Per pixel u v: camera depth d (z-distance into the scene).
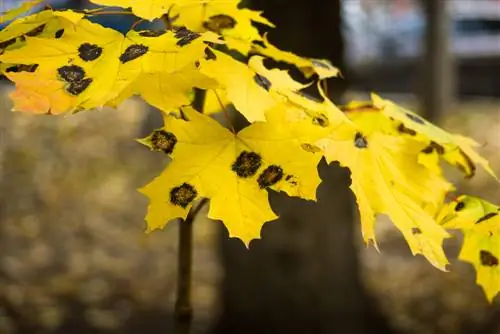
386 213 1.17
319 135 1.11
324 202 4.10
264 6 3.83
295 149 1.09
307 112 1.13
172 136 1.08
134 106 11.47
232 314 4.30
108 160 9.09
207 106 1.48
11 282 5.55
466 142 1.43
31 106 1.01
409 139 1.32
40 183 8.09
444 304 5.14
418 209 1.21
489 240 1.35
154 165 9.12
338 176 4.12
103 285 5.61
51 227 6.98
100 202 7.78
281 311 4.19
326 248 4.14
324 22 3.85
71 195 7.89
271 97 1.06
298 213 4.08
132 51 1.03
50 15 1.17
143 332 4.88
